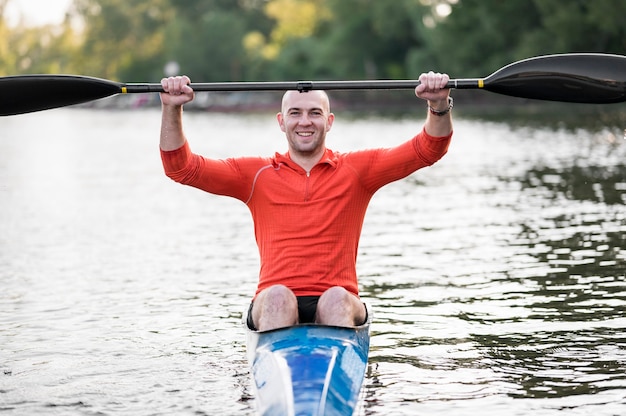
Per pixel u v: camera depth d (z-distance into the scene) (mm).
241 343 8781
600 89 8281
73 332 9227
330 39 91062
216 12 119125
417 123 48688
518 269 11547
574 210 15969
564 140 31609
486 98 64625
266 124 58344
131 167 27672
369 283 11086
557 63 8289
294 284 7328
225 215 16969
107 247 13820
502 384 7430
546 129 37625
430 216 15977
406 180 21594
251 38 116438
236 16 122562
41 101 8375
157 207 18203
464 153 28016
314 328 6863
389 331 9031
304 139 7371
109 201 19266
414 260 12312
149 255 13133
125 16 134000
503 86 8242
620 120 41594
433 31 69875
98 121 72000
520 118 46906
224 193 7555
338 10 89750
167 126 7391
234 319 9648
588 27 53031
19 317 9828
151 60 131875
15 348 8703
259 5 131250
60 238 14695
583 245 12883
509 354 8211
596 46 54188
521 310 9664
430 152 7430
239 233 14938
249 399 7238
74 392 7465
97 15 136375
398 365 7961
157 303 10359
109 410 7055
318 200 7363
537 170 22531
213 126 56062
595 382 7430
